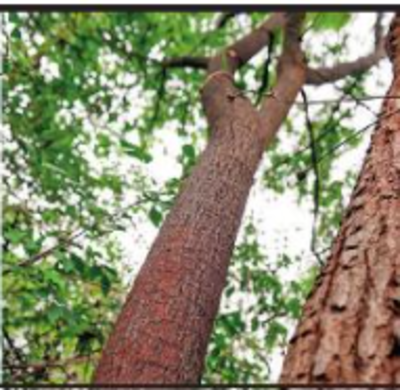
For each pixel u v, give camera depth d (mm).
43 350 3762
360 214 1745
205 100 4004
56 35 5227
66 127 5211
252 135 3525
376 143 2156
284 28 4535
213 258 2641
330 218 5211
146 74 5773
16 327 3775
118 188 4613
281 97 4086
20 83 4980
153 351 2152
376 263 1461
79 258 3316
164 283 2436
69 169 4203
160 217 3627
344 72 5043
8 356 3652
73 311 3355
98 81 5637
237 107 3740
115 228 3643
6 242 3426
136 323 2268
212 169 3150
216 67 4438
